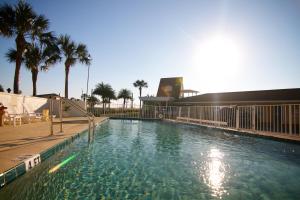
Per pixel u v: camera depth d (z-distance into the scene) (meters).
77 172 5.32
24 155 5.30
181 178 5.09
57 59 23.05
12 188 4.21
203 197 4.06
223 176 5.30
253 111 12.35
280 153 7.89
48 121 16.64
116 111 32.72
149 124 20.02
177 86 36.25
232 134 12.90
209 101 23.31
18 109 16.56
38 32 19.89
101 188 4.37
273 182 4.92
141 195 4.09
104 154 7.36
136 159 6.78
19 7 17.73
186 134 13.05
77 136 9.74
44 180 4.75
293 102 16.39
